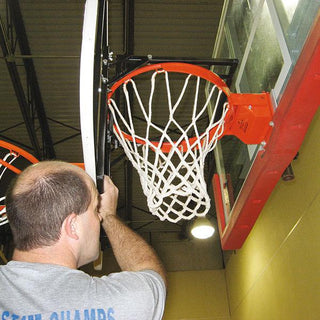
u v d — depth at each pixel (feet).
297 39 6.61
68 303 3.33
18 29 15.29
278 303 14.30
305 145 11.18
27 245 3.57
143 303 3.52
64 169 3.85
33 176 3.72
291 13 6.95
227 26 10.79
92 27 5.18
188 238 25.84
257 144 8.43
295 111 6.69
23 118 18.25
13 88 17.12
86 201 3.84
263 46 8.05
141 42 16.01
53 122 18.56
